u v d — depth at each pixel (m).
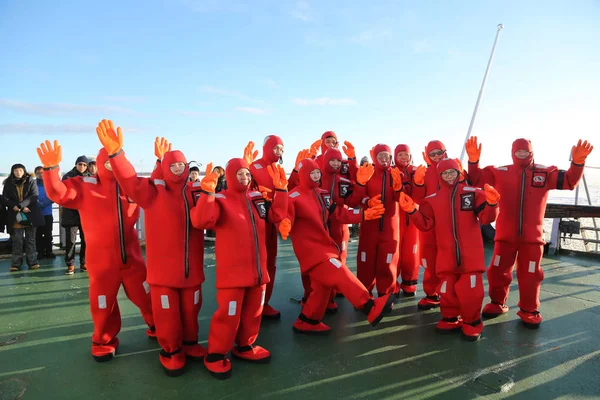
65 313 4.50
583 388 2.95
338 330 4.06
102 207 3.21
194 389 2.95
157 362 3.37
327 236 3.83
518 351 3.57
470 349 3.61
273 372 3.19
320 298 3.85
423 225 3.97
